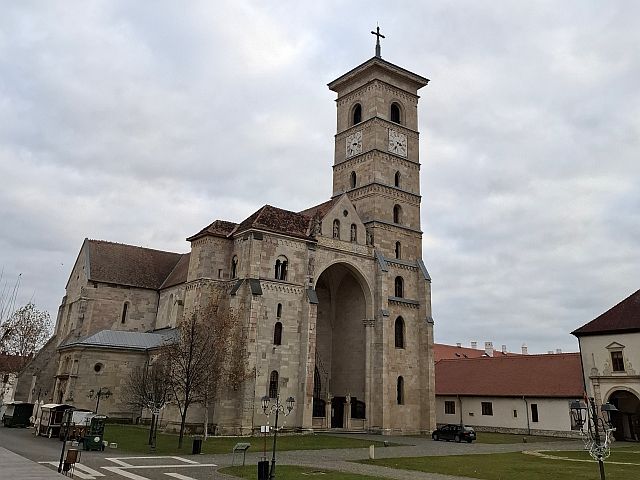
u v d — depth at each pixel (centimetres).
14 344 9006
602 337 6856
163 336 7262
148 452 4053
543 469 3522
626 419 6938
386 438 6094
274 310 6134
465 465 3688
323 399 7125
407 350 7275
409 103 8381
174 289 7975
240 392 5681
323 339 7594
